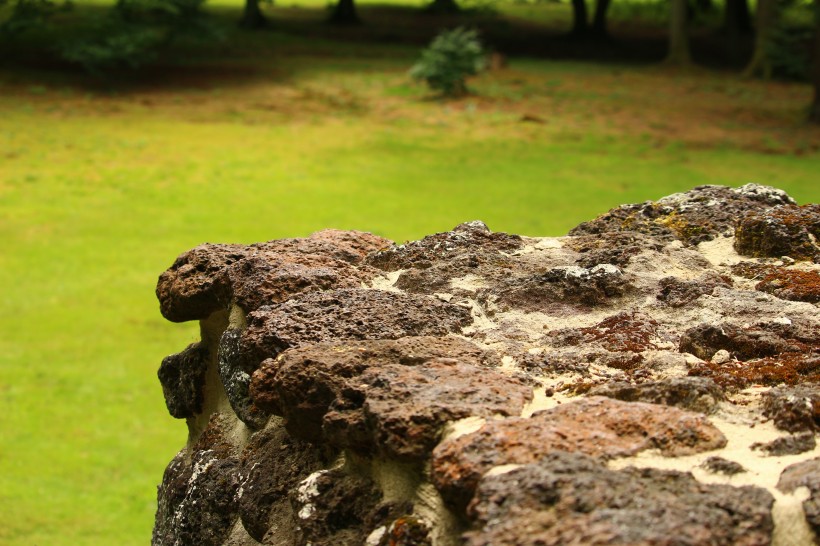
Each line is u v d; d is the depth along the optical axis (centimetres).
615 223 432
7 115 2558
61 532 873
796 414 239
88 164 2153
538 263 379
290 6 5072
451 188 2016
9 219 1798
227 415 379
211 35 3288
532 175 2114
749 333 296
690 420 231
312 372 277
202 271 388
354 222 1792
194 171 2122
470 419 240
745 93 3166
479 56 2980
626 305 342
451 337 311
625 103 2911
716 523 191
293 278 351
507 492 202
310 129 2523
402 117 2669
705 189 446
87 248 1666
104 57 2986
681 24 3678
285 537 286
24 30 3325
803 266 366
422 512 239
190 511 353
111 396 1177
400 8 5184
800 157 2292
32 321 1380
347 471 277
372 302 330
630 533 183
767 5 3541
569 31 4503
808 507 199
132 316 1412
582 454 214
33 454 1028
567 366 286
